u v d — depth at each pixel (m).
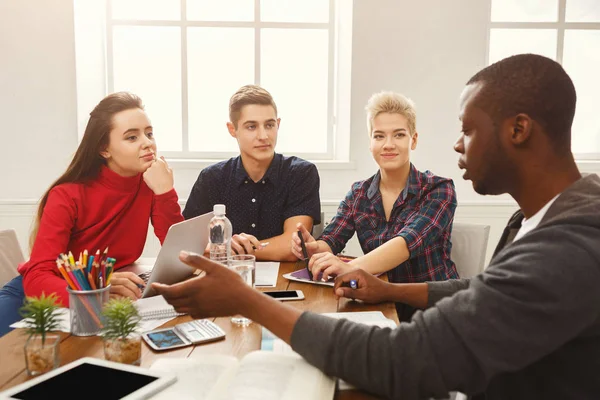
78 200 1.66
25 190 3.31
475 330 0.78
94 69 3.46
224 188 2.31
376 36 3.28
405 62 3.29
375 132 2.00
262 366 0.94
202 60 3.59
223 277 0.95
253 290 0.96
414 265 1.96
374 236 2.05
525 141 0.83
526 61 0.84
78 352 1.06
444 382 0.80
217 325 1.23
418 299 1.36
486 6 3.26
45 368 0.96
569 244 0.75
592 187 0.81
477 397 0.97
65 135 3.29
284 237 2.05
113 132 1.71
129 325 1.00
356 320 1.24
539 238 0.78
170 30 3.57
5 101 3.25
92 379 0.90
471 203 3.36
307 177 2.31
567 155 0.85
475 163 0.88
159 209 1.84
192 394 0.86
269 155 2.22
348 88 3.45
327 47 3.59
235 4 3.56
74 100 3.27
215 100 3.63
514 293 0.76
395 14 3.26
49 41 3.22
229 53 3.59
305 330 0.91
